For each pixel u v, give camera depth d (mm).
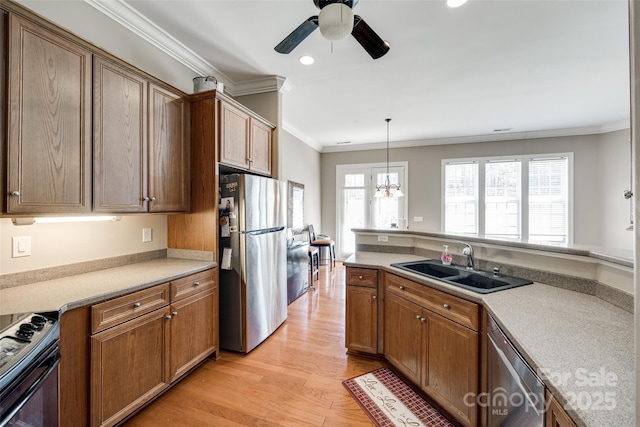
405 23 2279
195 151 2408
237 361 2369
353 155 6531
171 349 1913
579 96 3732
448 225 5906
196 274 2146
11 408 907
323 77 3195
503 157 5562
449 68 3006
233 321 2482
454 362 1647
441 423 1703
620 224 4770
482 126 5043
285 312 3141
